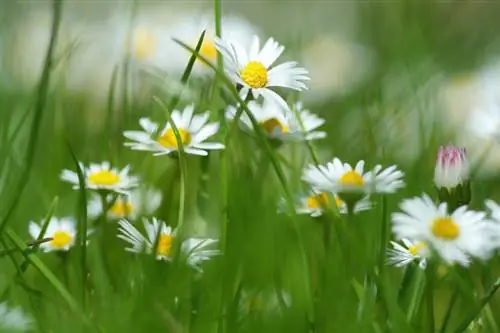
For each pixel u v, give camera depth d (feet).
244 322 3.13
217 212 3.38
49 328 3.09
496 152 3.70
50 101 3.81
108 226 3.31
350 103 4.04
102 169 3.27
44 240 3.16
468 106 4.03
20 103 3.71
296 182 3.40
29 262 3.13
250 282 3.24
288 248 3.28
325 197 3.25
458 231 3.06
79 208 3.22
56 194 3.56
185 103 3.63
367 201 3.25
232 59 3.19
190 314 3.12
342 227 3.16
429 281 3.10
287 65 3.21
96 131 3.83
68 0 5.26
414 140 3.80
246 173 3.39
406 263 3.14
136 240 3.17
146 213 3.32
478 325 3.15
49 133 3.70
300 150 3.63
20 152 3.61
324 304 3.14
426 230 3.06
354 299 3.16
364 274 3.17
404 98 3.97
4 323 3.09
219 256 3.19
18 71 3.89
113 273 3.25
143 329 3.09
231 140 3.38
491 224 3.06
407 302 3.13
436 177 3.12
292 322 3.11
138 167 3.54
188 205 3.29
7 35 4.06
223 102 3.41
